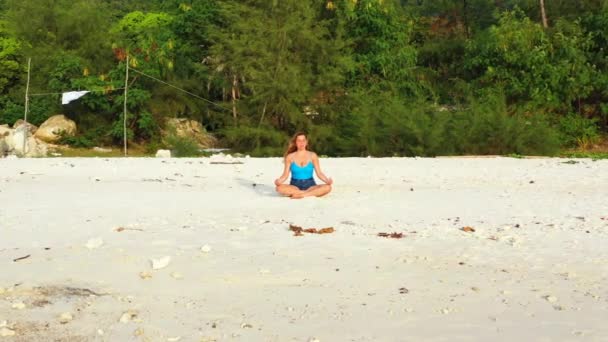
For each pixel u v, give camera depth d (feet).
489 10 158.30
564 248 25.00
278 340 15.30
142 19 167.63
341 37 127.95
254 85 119.44
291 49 124.98
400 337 15.44
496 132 98.94
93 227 29.17
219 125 135.23
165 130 131.54
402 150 105.09
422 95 121.90
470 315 17.01
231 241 26.17
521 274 21.15
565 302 18.11
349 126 116.98
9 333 15.67
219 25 137.90
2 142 108.47
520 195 41.47
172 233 27.78
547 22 142.92
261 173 56.29
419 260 23.04
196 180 50.34
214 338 15.46
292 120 119.96
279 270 21.65
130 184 47.34
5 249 24.71
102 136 130.21
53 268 21.86
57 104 132.87
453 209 35.24
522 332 15.70
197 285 19.94
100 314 17.29
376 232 28.27
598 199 39.45
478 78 126.11
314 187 40.22
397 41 131.03
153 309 17.69
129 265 22.24
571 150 119.96
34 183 47.91
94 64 139.54
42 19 146.10
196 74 138.00
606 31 123.75
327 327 16.16
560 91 121.08
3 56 140.26
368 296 18.76
